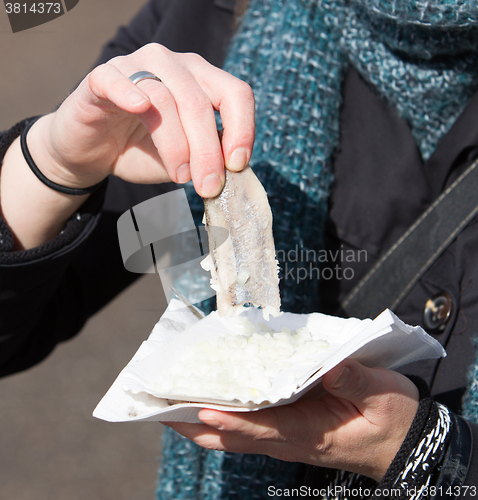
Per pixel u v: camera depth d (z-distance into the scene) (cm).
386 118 108
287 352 97
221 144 95
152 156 100
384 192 106
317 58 108
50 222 103
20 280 102
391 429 94
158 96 93
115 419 94
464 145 104
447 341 102
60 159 100
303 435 93
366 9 106
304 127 108
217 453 107
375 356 95
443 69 105
